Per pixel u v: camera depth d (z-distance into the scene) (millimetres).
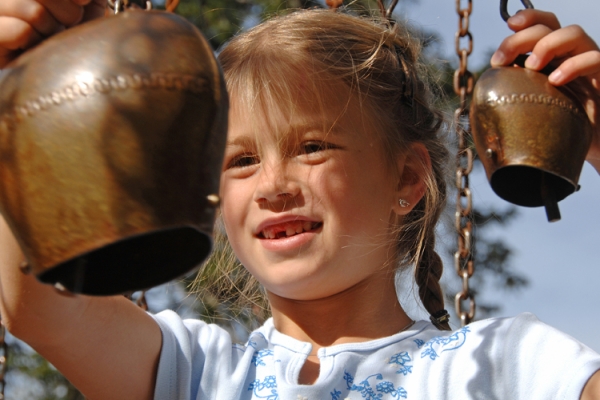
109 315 2225
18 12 1548
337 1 2543
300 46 2518
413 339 2383
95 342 2182
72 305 2068
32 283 1922
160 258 1513
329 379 2252
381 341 2361
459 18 2238
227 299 3328
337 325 2420
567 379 2057
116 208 1320
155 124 1358
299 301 2439
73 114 1346
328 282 2293
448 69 5609
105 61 1377
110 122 1343
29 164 1354
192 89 1403
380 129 2490
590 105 2041
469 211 2258
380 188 2439
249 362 2404
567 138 1885
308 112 2355
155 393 2303
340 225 2285
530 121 1880
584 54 1923
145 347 2326
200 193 1380
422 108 2844
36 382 7238
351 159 2359
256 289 3268
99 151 1334
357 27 2697
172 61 1407
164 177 1347
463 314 2287
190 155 1383
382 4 2740
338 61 2510
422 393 2221
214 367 2406
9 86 1399
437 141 2902
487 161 1929
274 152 2297
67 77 1370
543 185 1919
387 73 2637
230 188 2334
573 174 1902
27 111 1365
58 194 1336
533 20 2025
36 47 1451
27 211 1357
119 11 1662
